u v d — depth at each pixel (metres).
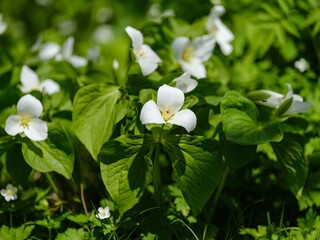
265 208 1.48
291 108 1.38
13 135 1.34
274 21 1.67
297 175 1.38
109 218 1.40
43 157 1.37
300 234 1.39
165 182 1.52
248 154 1.38
